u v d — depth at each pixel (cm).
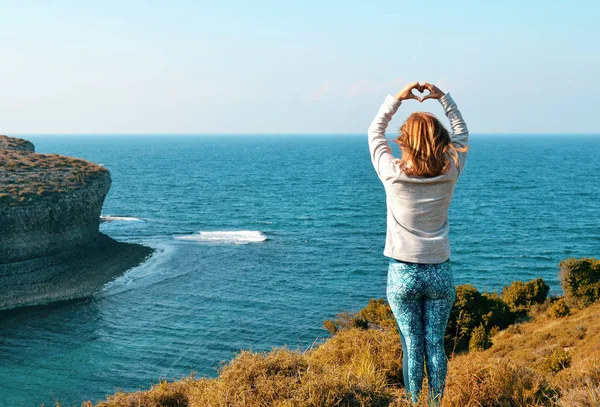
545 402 432
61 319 4400
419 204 362
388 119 398
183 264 6194
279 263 6209
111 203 11712
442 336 388
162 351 3638
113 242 7244
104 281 5512
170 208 11031
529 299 3638
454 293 379
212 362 3438
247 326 4097
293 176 18412
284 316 4328
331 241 7581
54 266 6047
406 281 371
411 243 367
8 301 4894
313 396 427
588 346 2120
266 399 441
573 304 3341
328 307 4569
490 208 10831
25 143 9756
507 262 6397
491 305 3338
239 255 6650
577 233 8219
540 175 18250
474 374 452
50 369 3369
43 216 6112
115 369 3356
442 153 354
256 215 10062
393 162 370
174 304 4709
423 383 426
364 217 9794
